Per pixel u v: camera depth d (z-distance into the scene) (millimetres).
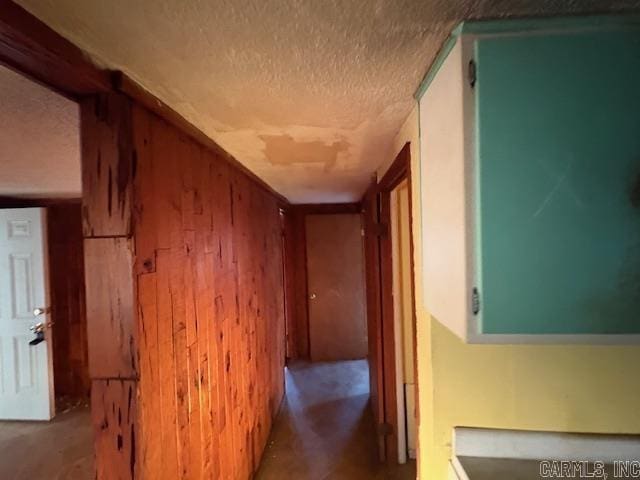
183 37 788
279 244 3947
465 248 748
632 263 709
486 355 1175
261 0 665
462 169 750
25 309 3248
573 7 695
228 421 1938
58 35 770
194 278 1498
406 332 2664
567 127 719
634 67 708
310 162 2146
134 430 1027
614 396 1153
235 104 1188
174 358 1297
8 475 2570
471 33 741
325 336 4926
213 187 1748
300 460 2688
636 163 710
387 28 763
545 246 724
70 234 3693
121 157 994
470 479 1062
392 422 2658
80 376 3764
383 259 2709
